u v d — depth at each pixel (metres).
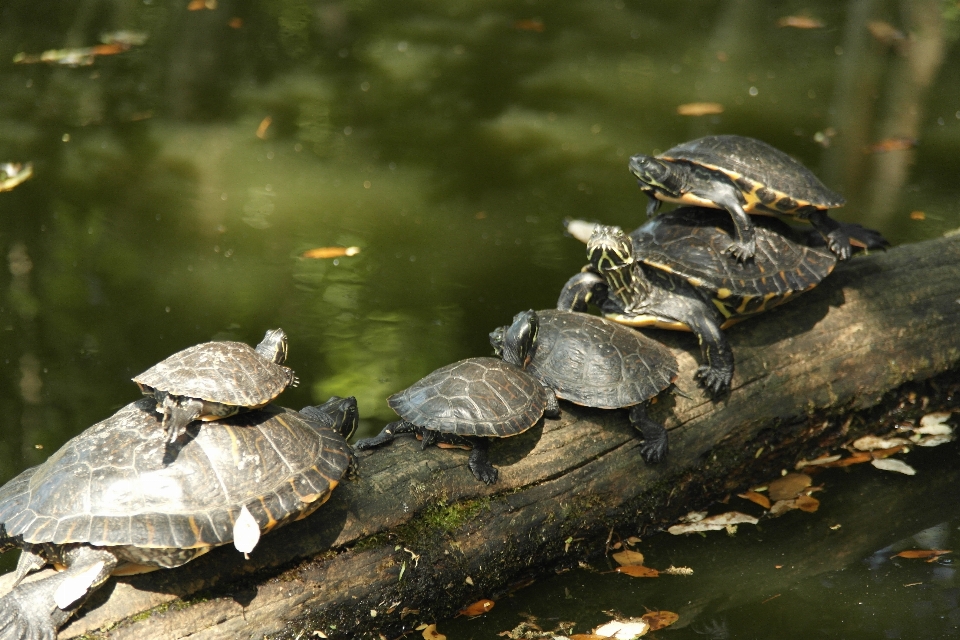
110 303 18.62
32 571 9.27
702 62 33.31
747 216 12.98
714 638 10.84
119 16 35.84
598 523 12.13
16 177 23.59
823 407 13.93
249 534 8.96
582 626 11.10
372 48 33.84
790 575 12.00
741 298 12.90
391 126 27.45
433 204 22.94
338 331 17.72
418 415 11.10
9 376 16.16
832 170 24.77
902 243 20.84
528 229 21.75
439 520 10.92
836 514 13.21
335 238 21.25
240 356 9.62
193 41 33.94
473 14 37.97
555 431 11.94
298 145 26.11
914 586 11.68
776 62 33.41
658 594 11.66
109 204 22.58
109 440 9.30
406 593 10.67
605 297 13.70
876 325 14.35
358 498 10.59
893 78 32.00
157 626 9.16
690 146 13.57
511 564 11.48
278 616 9.81
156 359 16.83
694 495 13.13
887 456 14.52
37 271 19.66
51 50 32.41
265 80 30.75
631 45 34.91
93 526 8.65
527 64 32.72
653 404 12.64
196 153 25.41
